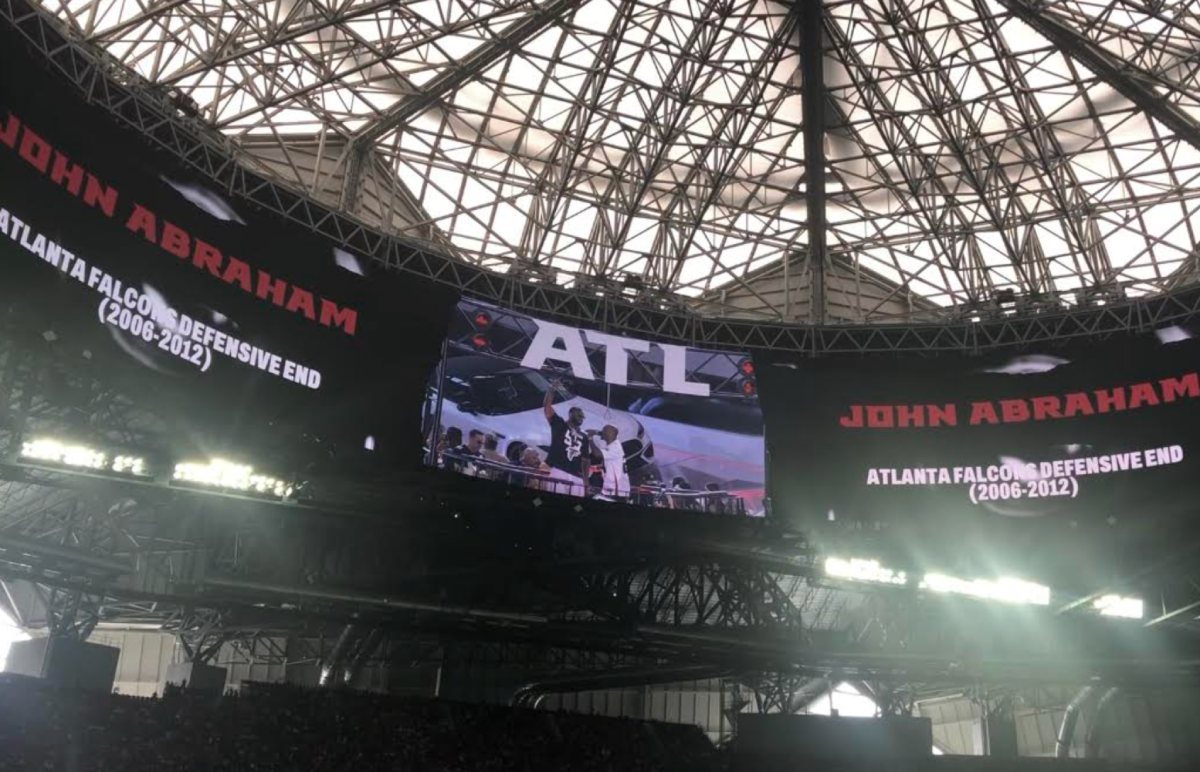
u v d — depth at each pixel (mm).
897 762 43938
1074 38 33000
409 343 35219
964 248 40500
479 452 35000
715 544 38000
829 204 41406
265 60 34969
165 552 37938
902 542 37469
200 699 40219
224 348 31594
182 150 32500
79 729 35719
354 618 39656
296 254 34062
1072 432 37312
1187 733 49438
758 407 38562
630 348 38312
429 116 38031
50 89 29141
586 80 35938
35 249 27906
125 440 30469
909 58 33969
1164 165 37562
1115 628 42000
